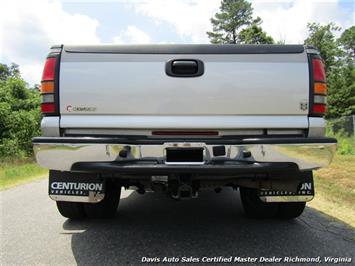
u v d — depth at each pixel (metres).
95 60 3.33
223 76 3.32
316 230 4.19
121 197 6.16
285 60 3.36
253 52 3.35
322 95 3.37
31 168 11.70
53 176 3.72
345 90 39.75
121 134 3.36
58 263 3.29
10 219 4.77
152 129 3.35
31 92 22.88
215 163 3.19
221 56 3.34
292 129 3.39
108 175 3.47
